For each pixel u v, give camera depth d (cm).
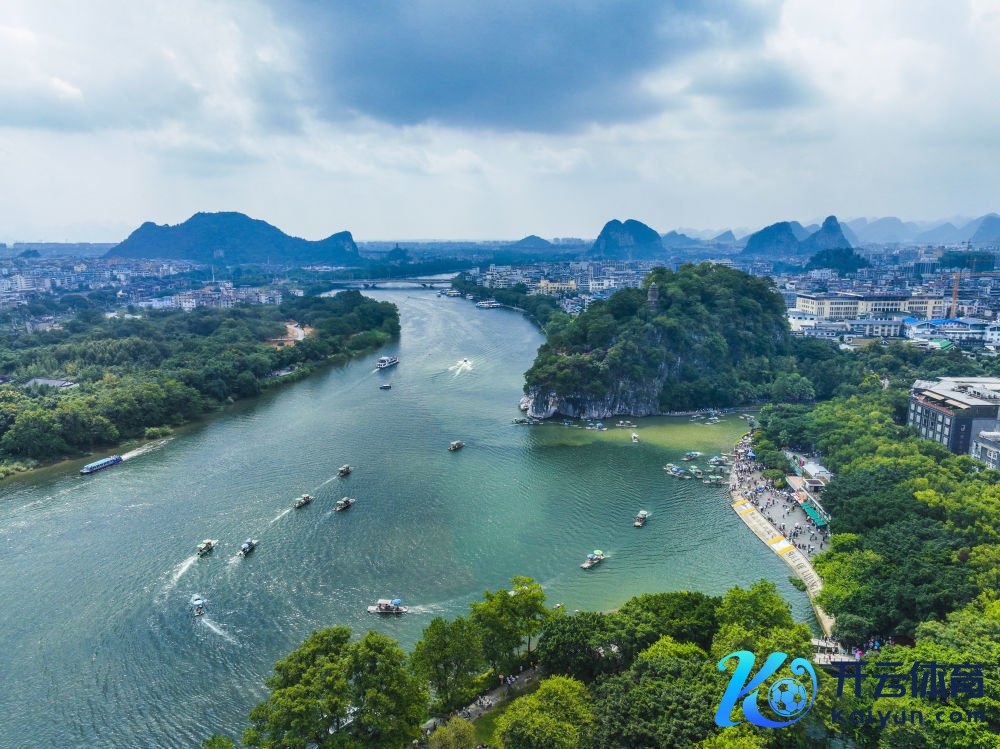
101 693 13988
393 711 11088
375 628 15812
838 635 14425
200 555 19238
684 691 10844
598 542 19888
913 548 16025
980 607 13400
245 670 14612
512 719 10450
